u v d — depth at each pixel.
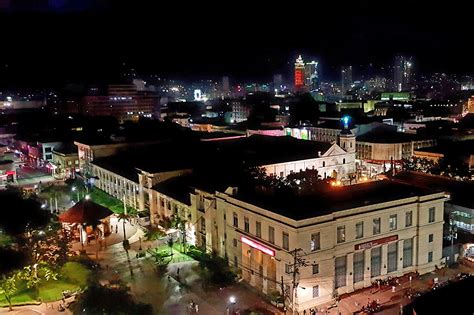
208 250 95.75
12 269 77.50
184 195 107.88
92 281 75.38
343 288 77.00
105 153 168.75
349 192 86.75
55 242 90.19
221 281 81.81
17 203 96.88
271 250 75.56
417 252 83.50
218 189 94.00
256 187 89.12
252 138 185.12
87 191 143.62
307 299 72.50
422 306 51.38
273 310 72.88
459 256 89.19
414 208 82.69
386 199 81.12
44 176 183.88
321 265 73.44
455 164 137.62
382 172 157.62
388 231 80.31
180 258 94.19
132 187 132.38
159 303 75.19
